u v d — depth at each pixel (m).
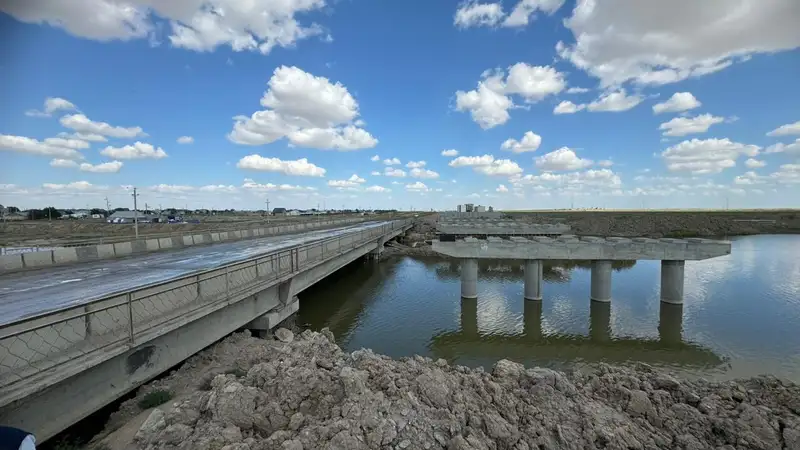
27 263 17.02
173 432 6.60
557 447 7.84
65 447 7.05
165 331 9.07
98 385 7.77
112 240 28.80
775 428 9.02
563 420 8.69
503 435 7.58
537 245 25.09
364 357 10.45
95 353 7.42
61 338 7.04
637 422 9.17
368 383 8.61
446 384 8.72
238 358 11.27
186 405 7.55
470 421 7.77
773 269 38.50
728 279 33.38
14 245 25.36
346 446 6.31
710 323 21.42
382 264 43.66
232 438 6.47
